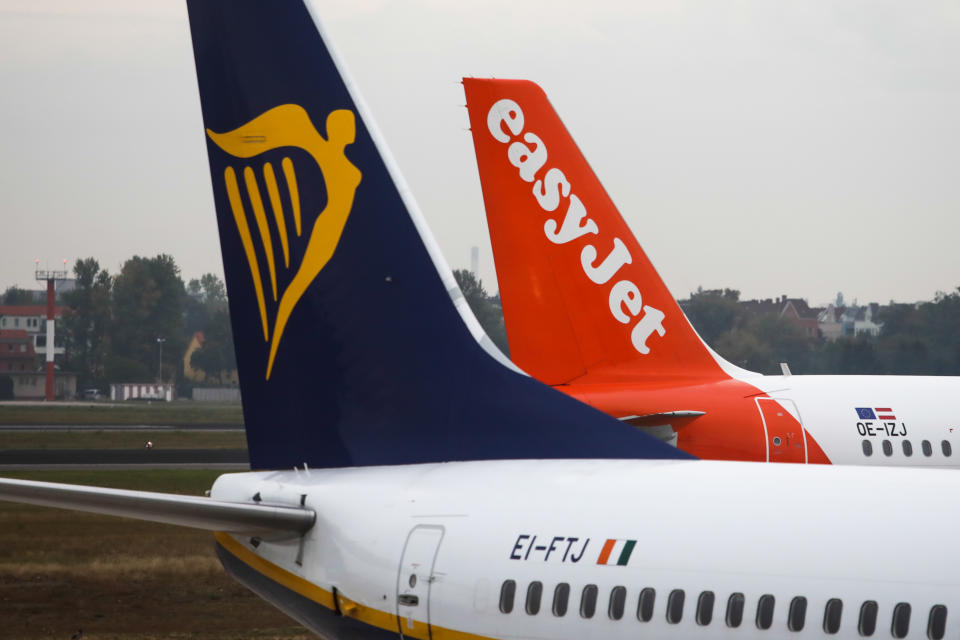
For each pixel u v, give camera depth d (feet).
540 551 129.59
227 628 296.51
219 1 161.38
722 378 290.35
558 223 290.15
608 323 289.94
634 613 119.75
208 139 164.66
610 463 141.59
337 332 159.63
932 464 280.31
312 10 157.28
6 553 402.11
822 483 122.62
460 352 155.02
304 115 158.30
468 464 150.82
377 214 156.76
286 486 157.58
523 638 127.24
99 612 314.35
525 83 291.99
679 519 123.65
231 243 165.27
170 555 400.67
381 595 141.38
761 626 111.65
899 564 107.96
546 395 151.74
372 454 157.99
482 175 291.17
